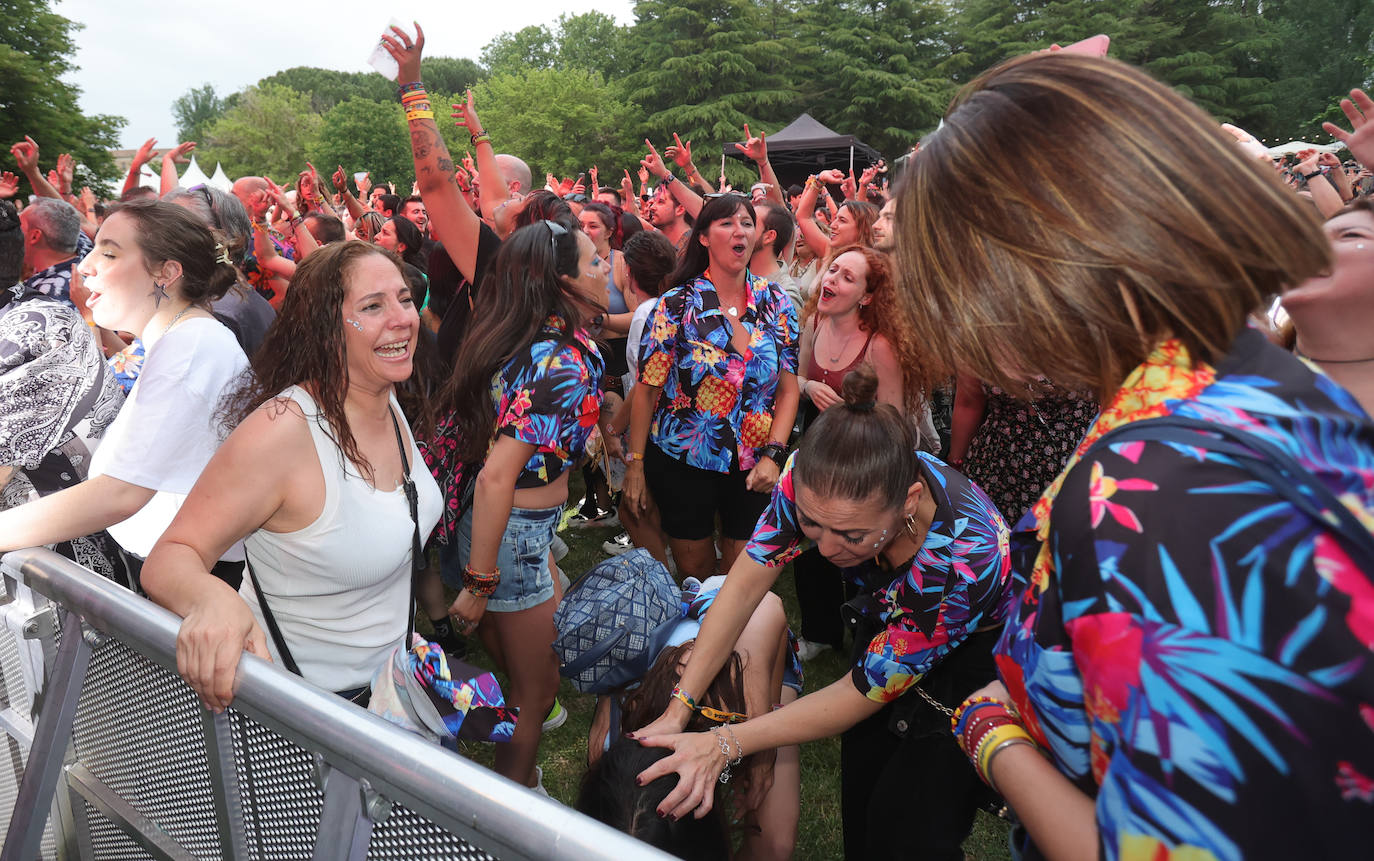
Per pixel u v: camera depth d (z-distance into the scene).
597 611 1.68
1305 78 43.47
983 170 0.65
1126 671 0.53
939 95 49.66
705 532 3.30
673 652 1.66
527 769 2.51
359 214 7.93
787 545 1.63
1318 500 0.51
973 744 0.84
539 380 2.17
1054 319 0.63
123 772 1.50
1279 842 0.50
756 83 53.19
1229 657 0.50
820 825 2.65
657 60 55.06
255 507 1.41
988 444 2.97
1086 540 0.57
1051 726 0.68
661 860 0.72
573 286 2.27
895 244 0.74
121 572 2.25
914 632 1.59
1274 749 0.49
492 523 2.20
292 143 85.75
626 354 4.27
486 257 2.80
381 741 0.94
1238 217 0.57
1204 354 0.61
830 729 1.61
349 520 1.50
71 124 29.50
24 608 1.57
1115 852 0.55
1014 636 0.74
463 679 1.51
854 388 1.44
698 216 3.13
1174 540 0.53
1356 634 0.48
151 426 1.73
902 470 1.42
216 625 1.19
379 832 0.99
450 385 2.31
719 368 3.06
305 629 1.55
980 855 2.53
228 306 3.01
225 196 3.07
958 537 1.54
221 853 1.30
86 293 2.78
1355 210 1.66
